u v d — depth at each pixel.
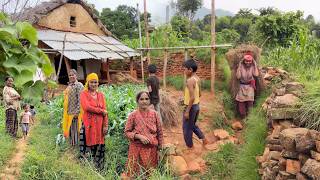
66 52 15.89
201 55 14.30
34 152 4.79
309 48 9.82
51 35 17.36
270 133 5.85
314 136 4.22
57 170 4.50
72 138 6.84
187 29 23.27
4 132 7.39
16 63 2.91
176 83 14.00
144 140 5.52
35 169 4.45
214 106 9.73
